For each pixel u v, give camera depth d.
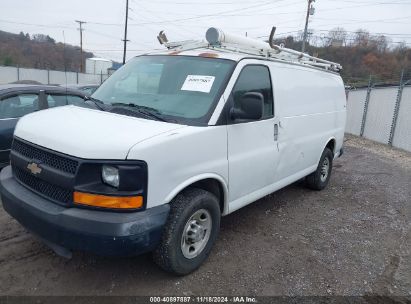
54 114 3.77
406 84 13.40
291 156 5.21
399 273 4.10
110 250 2.91
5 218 4.70
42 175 3.17
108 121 3.41
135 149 2.93
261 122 4.37
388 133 14.36
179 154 3.25
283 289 3.60
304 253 4.36
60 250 3.11
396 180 8.27
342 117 7.13
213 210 3.75
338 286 3.74
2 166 5.84
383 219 5.71
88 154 2.92
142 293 3.35
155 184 3.08
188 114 3.64
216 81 3.87
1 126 5.76
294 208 5.85
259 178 4.49
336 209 5.98
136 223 2.94
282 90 4.85
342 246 4.64
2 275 3.48
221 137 3.72
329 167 6.93
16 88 6.21
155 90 4.04
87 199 2.94
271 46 5.17
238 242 4.47
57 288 3.34
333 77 6.81
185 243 3.55
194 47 4.64
